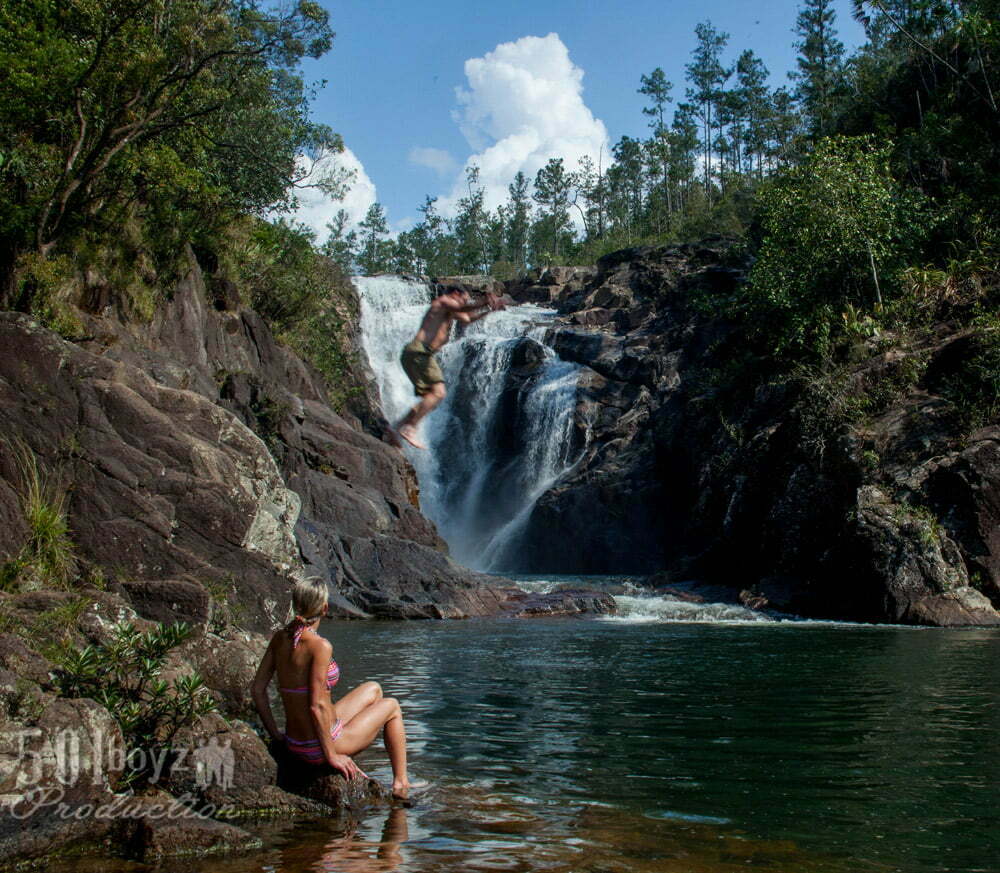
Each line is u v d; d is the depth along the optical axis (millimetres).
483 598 20500
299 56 20594
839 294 27828
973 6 35469
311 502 22953
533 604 20375
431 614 19016
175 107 21453
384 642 14469
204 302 25406
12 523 8703
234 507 10312
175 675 6113
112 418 10305
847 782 5785
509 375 40562
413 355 6656
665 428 34000
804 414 23156
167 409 11414
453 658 12438
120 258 20328
